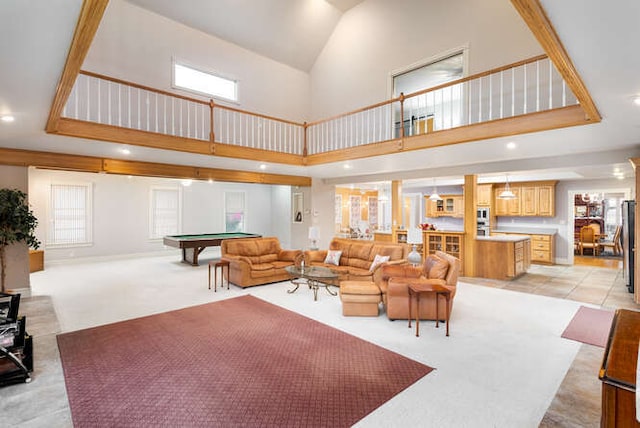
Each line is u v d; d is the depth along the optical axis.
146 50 6.61
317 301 5.00
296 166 7.12
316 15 8.25
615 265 8.49
